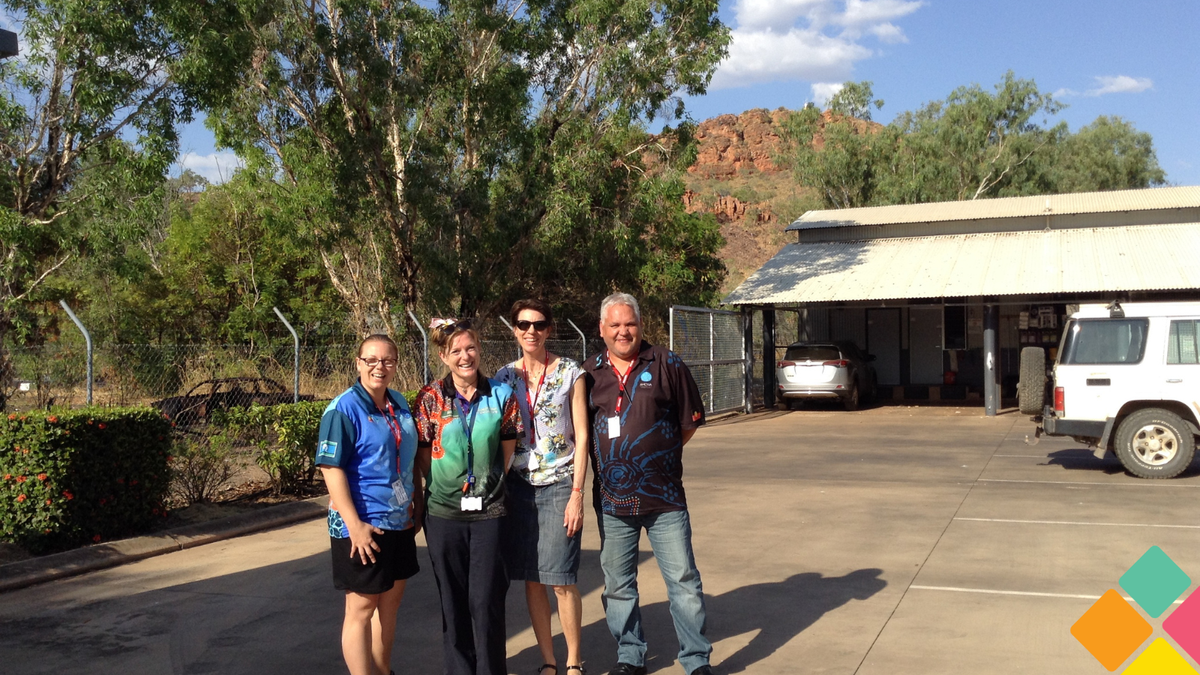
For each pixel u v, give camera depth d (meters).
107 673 4.75
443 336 4.33
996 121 49.03
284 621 5.62
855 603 5.77
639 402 4.51
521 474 4.43
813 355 20.84
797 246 24.84
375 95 18.38
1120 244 20.78
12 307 15.63
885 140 47.47
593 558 7.21
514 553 4.44
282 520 8.84
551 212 19.89
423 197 18.77
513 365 4.61
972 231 23.62
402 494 4.25
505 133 20.28
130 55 14.77
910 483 10.58
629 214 21.83
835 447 14.24
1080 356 10.98
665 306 27.09
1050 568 6.55
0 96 14.27
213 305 26.34
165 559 7.40
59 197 16.19
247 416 9.71
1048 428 11.19
